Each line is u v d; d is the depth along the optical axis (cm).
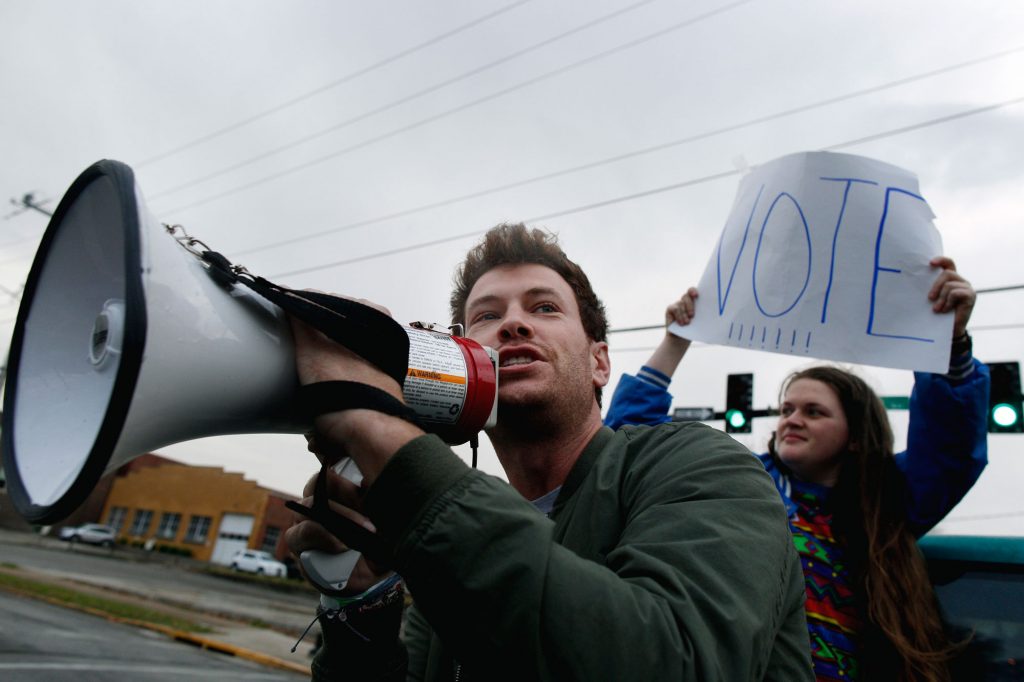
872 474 179
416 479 60
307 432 75
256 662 984
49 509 56
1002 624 159
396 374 70
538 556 57
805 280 183
